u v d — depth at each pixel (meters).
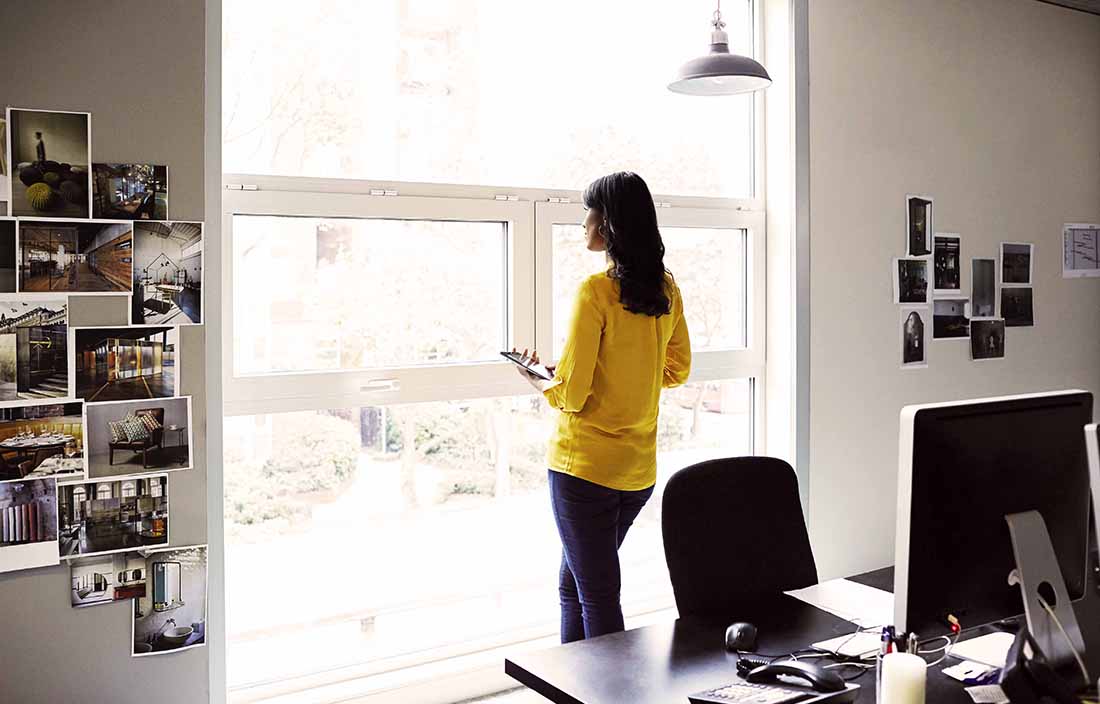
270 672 3.02
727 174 3.87
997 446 1.67
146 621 2.54
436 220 3.19
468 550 3.36
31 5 2.33
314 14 2.97
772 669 1.67
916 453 1.58
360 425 3.12
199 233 2.56
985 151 4.41
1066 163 4.76
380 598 3.19
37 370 2.38
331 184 2.98
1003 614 1.70
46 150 2.36
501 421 3.39
